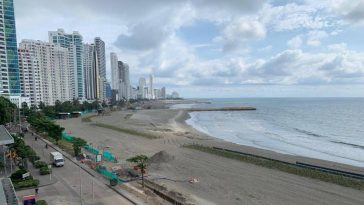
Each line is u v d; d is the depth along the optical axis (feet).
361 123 517.55
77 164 203.51
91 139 321.52
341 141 338.95
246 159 218.18
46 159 219.00
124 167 199.52
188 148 264.11
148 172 188.03
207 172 188.34
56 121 540.93
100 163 206.59
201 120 607.78
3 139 164.14
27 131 363.35
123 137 334.03
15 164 195.00
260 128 467.11
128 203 134.62
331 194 147.23
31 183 155.02
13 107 419.13
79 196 142.51
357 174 177.06
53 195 143.43
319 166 199.52
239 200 141.69
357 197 142.51
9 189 111.04
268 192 151.64
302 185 160.97
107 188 154.81
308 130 438.81
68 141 297.33
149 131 386.11
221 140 323.98
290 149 290.97
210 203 138.00
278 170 190.90
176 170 193.26
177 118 639.35
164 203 136.87
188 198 143.54
